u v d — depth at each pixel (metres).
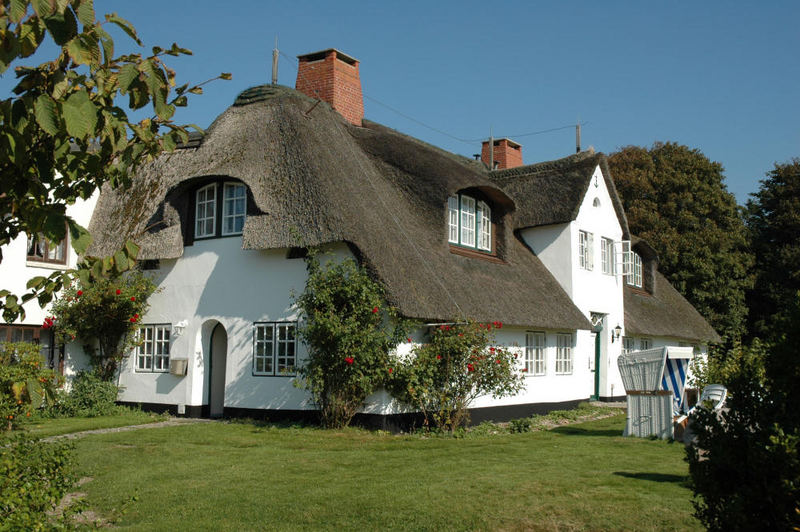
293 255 15.05
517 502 7.80
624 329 25.00
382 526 7.14
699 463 5.45
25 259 16.78
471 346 14.31
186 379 16.34
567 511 7.47
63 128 4.13
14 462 5.59
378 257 13.84
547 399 19.52
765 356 5.70
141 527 7.09
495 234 20.08
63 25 3.89
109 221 18.31
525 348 18.64
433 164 17.92
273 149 15.91
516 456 10.82
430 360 13.83
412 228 16.45
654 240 36.44
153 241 16.75
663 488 8.41
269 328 15.20
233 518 7.41
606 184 24.58
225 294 15.97
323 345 13.56
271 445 11.70
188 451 11.03
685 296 36.56
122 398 17.27
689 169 38.53
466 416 15.01
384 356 13.50
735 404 5.46
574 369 21.28
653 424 13.20
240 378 15.45
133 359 17.25
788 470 4.83
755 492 5.01
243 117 17.19
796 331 5.41
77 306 16.53
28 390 5.16
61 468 6.12
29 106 3.97
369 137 19.08
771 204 42.03
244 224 15.11
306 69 21.00
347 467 9.84
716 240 36.66
